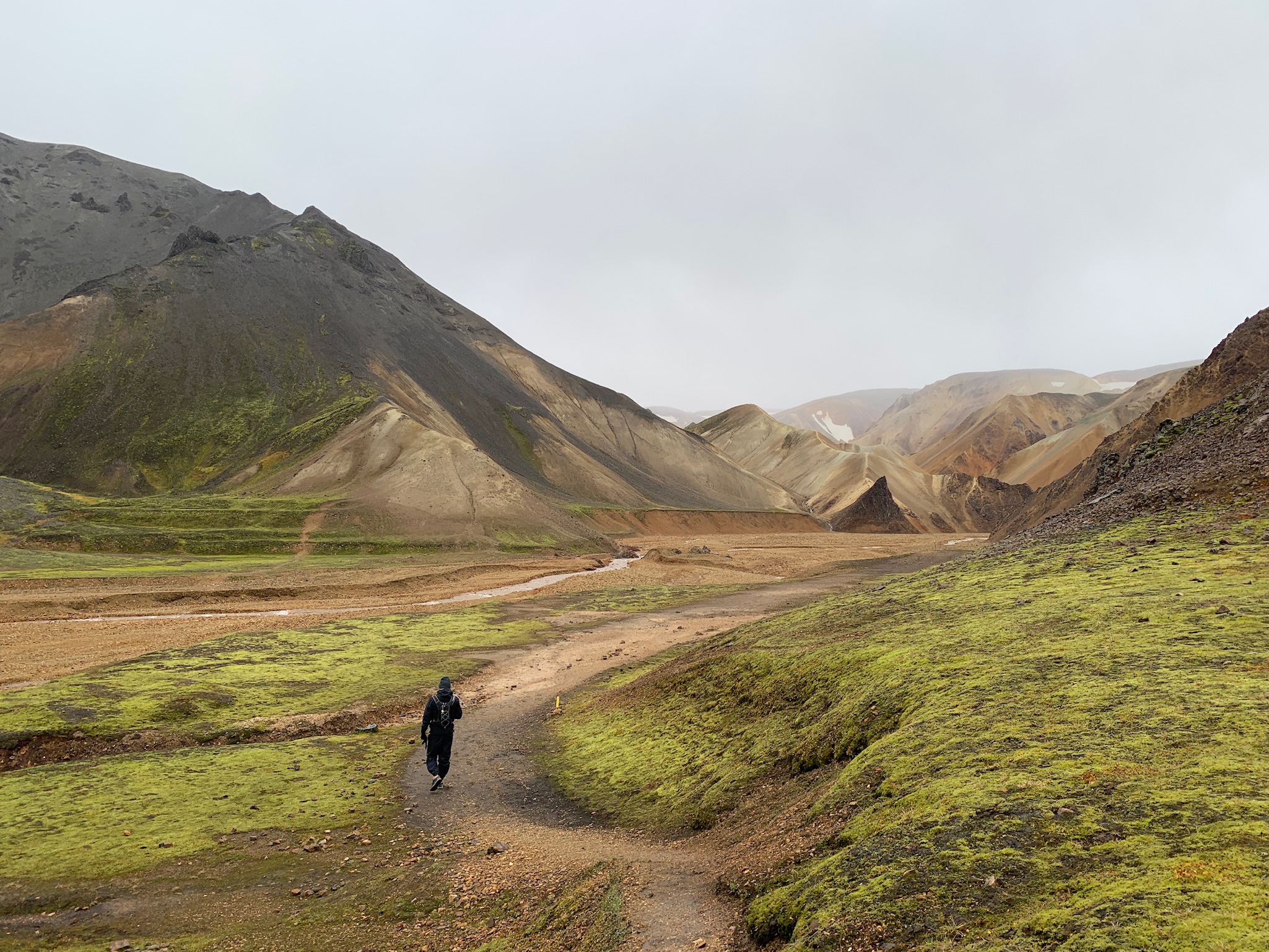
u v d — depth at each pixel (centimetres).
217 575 7350
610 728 2444
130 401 15975
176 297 18962
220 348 18100
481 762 2314
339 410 16388
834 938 754
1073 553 2672
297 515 11281
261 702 2941
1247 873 629
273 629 4869
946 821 903
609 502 19650
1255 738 898
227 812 1848
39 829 1714
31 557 7638
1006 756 1042
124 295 18475
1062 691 1235
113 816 1791
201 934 1278
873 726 1451
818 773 1445
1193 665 1225
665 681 2664
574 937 1066
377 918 1311
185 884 1477
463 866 1502
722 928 963
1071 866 742
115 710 2658
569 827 1708
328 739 2564
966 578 2778
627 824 1653
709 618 5459
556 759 2298
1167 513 2853
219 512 10831
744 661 2389
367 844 1689
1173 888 640
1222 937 552
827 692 1792
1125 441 6525
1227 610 1499
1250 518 2380
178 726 2612
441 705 2072
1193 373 6172
